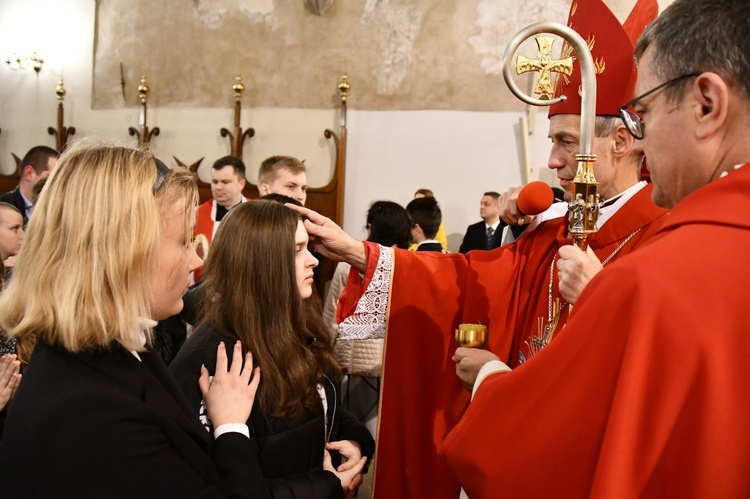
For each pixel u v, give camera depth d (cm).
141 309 104
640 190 160
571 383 92
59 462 92
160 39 673
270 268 156
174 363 150
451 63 632
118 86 683
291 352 155
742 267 85
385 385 186
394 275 186
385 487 186
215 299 158
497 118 626
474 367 147
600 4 159
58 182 104
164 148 673
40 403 95
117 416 96
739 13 89
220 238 160
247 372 141
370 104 644
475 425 103
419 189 630
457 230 632
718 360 82
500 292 183
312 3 640
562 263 130
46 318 99
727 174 92
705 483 82
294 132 655
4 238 254
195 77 669
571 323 95
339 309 190
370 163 644
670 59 95
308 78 652
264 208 162
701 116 93
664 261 88
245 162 661
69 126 693
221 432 132
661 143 98
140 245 102
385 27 640
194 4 667
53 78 696
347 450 172
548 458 93
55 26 693
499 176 627
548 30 134
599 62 158
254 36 659
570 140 162
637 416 84
